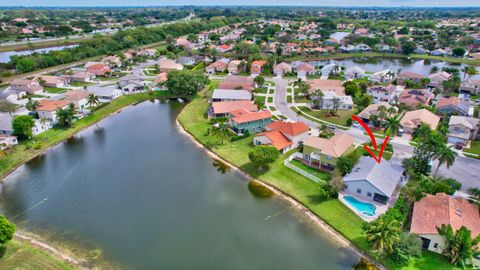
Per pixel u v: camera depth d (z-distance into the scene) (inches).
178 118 4163.4
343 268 1788.9
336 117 3988.7
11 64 6555.1
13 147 3152.1
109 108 4500.5
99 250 1918.1
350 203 2277.3
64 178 2738.7
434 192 2244.1
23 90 5002.5
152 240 2010.3
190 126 3833.7
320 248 1939.0
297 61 7632.9
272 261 1851.6
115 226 2133.4
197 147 3329.2
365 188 2309.3
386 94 4574.3
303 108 4355.3
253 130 3553.2
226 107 4062.5
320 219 2181.3
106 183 2657.5
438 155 2385.6
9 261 1761.8
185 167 2928.2
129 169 2891.2
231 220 2199.8
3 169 2829.7
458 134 3137.3
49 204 2369.6
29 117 3331.7
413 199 2138.3
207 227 2132.1
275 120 3880.4
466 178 2559.1
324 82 5142.7
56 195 2487.7
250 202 2396.7
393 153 2982.3
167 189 2573.8
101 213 2267.5
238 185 2630.4
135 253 1903.3
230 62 6875.0
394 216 1925.4
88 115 4156.0
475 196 2166.6
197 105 4584.2
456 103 3875.5
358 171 2455.7
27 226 2118.6
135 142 3474.4
